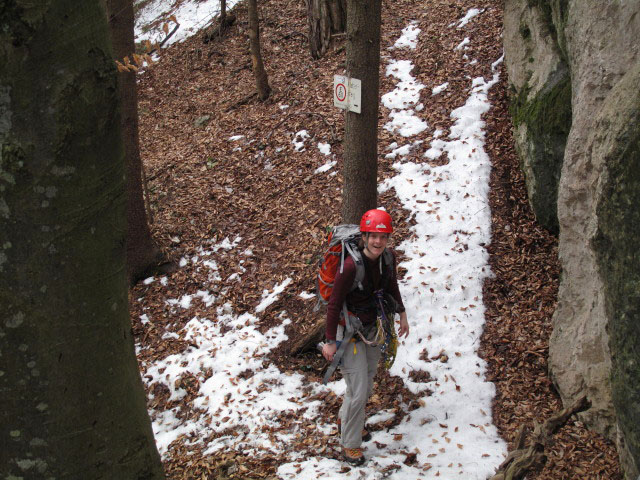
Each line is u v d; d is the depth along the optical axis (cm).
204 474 420
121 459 166
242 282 662
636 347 300
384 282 388
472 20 959
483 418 439
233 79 1166
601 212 328
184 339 609
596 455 379
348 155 501
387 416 454
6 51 124
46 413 147
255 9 958
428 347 514
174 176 898
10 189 132
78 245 144
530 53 688
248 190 805
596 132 354
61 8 130
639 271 293
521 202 641
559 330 448
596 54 406
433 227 635
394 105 843
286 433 455
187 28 1457
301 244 679
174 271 711
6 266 136
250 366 549
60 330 144
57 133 134
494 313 536
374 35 464
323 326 540
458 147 725
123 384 165
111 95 144
